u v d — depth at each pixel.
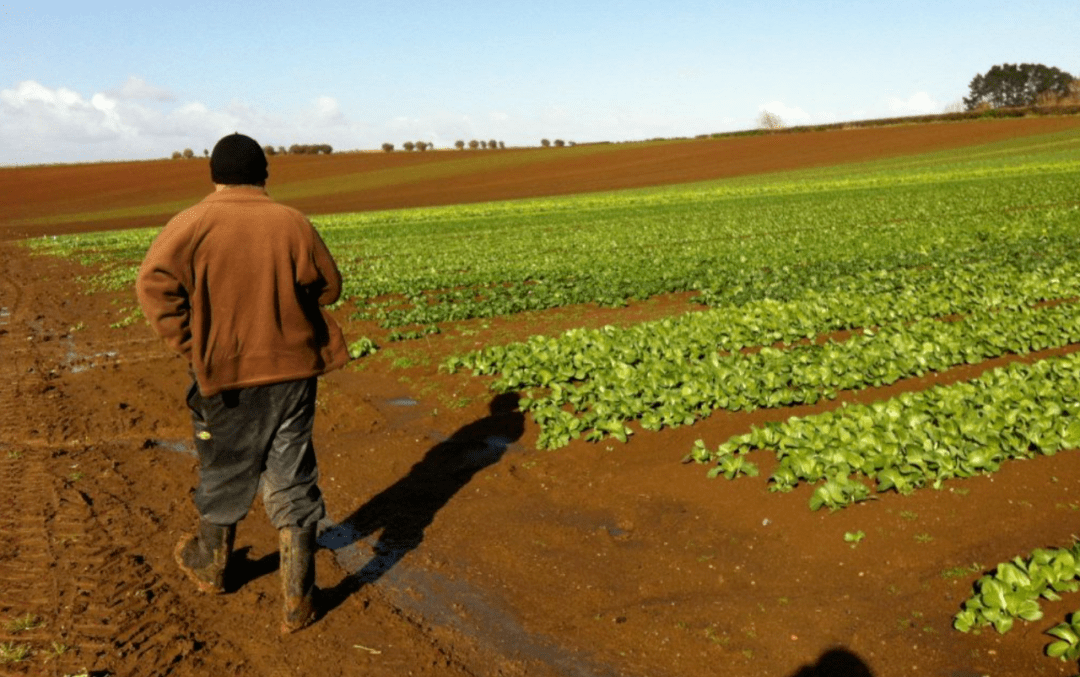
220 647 4.13
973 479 5.53
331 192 76.69
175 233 3.96
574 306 14.55
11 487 6.36
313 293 4.44
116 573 4.91
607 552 5.11
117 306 17.14
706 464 6.16
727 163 77.56
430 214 48.44
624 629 4.23
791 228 26.88
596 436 6.86
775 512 5.34
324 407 8.48
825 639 4.04
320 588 4.77
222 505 4.39
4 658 3.97
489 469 6.56
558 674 3.87
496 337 11.76
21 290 21.23
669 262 19.39
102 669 3.91
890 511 5.18
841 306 11.81
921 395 7.02
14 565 5.01
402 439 7.34
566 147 105.88
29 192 82.50
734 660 3.92
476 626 4.32
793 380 7.98
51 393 9.45
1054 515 5.07
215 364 4.12
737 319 10.97
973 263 16.39
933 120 97.94
